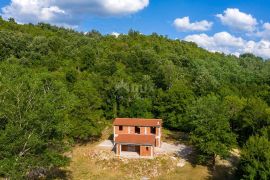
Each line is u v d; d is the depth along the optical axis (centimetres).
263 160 4734
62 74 8706
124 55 12444
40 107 4122
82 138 7406
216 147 5838
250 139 5203
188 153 6669
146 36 18850
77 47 12850
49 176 5516
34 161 4016
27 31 15162
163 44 17500
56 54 11406
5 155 3738
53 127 4153
